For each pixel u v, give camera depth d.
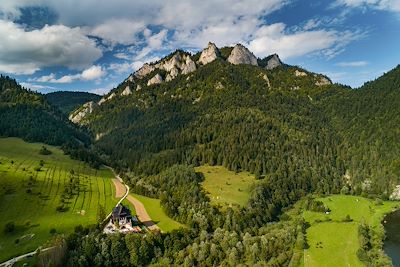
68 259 135.25
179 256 142.25
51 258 129.00
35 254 132.88
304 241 157.62
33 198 188.25
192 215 175.12
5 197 183.50
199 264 138.50
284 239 154.75
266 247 144.50
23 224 162.38
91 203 195.88
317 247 154.50
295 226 173.88
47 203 186.25
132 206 195.50
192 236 159.88
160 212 187.62
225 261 139.50
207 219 173.62
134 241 145.38
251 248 142.50
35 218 169.25
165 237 153.62
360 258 141.88
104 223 167.00
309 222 190.75
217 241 151.38
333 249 151.88
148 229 163.88
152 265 140.25
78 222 169.12
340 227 176.75
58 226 163.38
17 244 146.62
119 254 140.88
